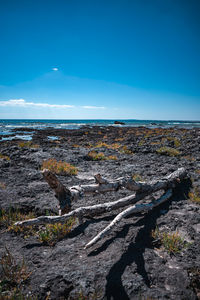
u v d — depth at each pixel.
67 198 3.32
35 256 2.97
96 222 3.87
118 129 48.25
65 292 2.35
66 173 7.73
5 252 3.04
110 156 11.34
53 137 31.23
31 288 2.42
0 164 8.55
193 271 2.63
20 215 4.27
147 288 2.33
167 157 11.01
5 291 2.36
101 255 2.91
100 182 3.82
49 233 3.45
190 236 3.40
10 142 21.94
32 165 9.00
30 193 5.48
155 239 3.30
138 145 15.66
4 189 5.67
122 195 5.47
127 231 3.53
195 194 5.21
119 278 2.45
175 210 4.42
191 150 12.67
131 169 8.48
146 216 4.12
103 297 2.22
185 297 2.26
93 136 31.30
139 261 2.75
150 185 4.62
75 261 2.81
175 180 5.43
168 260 2.84
